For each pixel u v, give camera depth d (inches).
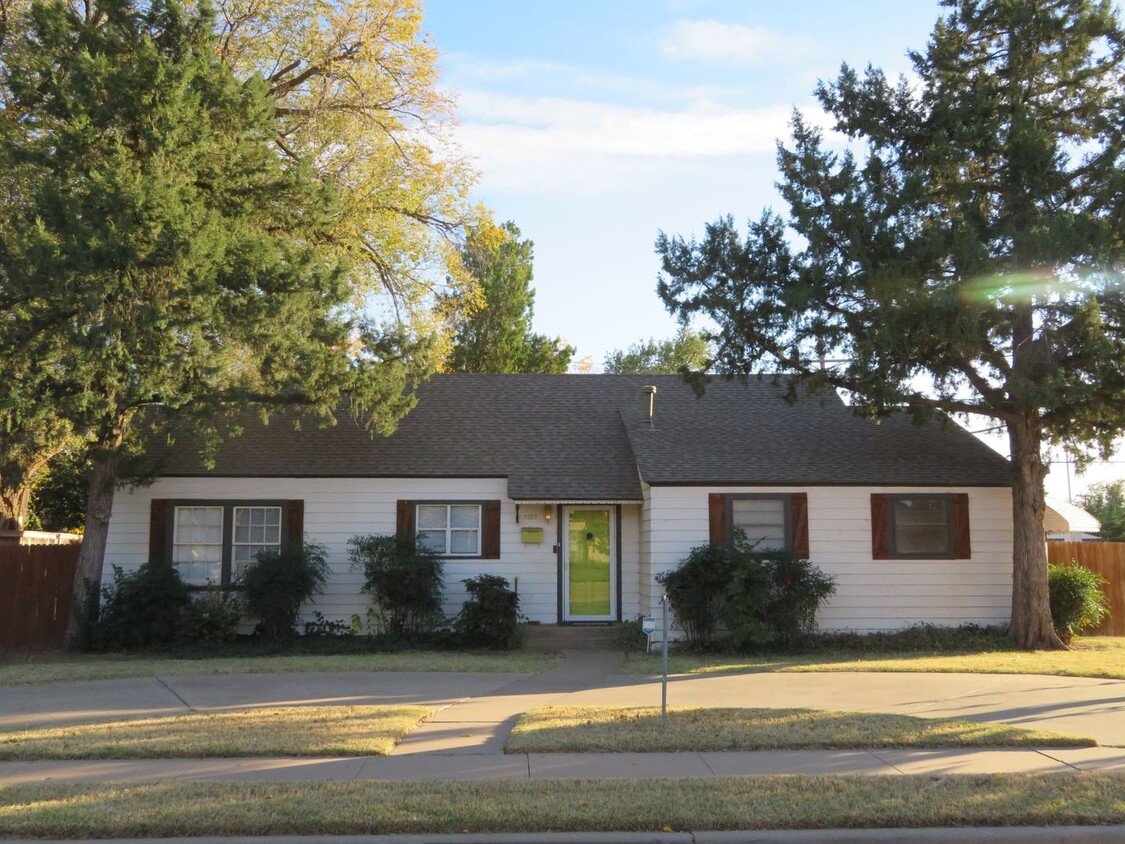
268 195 698.8
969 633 708.7
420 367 748.6
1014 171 613.6
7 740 381.7
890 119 674.2
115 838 272.1
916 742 373.1
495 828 275.4
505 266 1759.4
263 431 814.5
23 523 964.0
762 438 797.2
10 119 773.9
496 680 549.0
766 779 319.9
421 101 1018.7
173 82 638.5
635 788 308.8
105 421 675.4
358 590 754.2
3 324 617.9
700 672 578.9
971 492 732.0
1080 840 272.5
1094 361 597.6
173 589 700.0
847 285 634.8
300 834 273.7
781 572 679.1
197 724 409.4
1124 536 1769.2
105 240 575.5
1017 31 635.5
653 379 941.2
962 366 660.7
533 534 766.5
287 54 985.5
